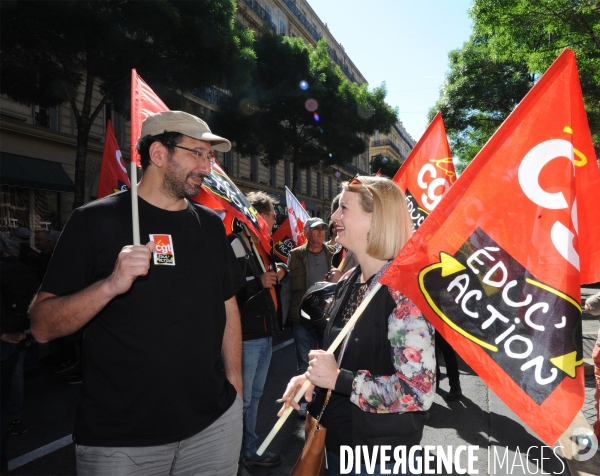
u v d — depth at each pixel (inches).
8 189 566.3
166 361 69.7
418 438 64.9
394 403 60.7
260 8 1190.3
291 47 807.1
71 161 640.4
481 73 941.2
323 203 1571.1
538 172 71.1
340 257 206.8
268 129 813.2
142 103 83.6
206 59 445.1
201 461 74.7
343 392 63.7
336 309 76.8
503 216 70.4
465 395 201.0
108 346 68.9
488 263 69.1
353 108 894.4
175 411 70.3
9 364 136.1
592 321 355.9
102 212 73.0
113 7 382.3
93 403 68.7
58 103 448.8
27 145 584.4
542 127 72.0
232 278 82.8
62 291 68.6
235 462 80.0
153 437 69.0
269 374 237.8
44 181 583.2
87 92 433.7
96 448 68.0
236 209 131.4
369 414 63.0
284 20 1389.0
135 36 426.9
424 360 61.4
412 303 64.6
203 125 78.2
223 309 79.8
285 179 1290.6
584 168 80.2
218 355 79.8
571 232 67.8
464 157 1087.0
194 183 76.8
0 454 133.7
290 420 177.2
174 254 73.8
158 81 445.1
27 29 363.3
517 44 500.1
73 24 373.7
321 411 70.2
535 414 64.6
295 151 852.0
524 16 464.1
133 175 68.3
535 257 68.7
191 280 74.0
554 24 462.3
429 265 67.4
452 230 69.3
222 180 135.8
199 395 73.2
